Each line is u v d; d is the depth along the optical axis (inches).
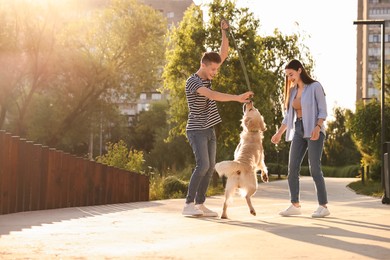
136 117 3090.6
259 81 1170.0
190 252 135.5
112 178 460.8
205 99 251.0
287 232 176.1
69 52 1483.8
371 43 3710.6
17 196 293.7
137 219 234.1
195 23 1202.6
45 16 1437.0
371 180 1141.1
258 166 247.6
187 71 1199.6
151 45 1562.5
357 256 128.7
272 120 1266.0
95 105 1541.6
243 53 1159.6
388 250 137.9
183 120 1216.2
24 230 184.4
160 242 153.7
